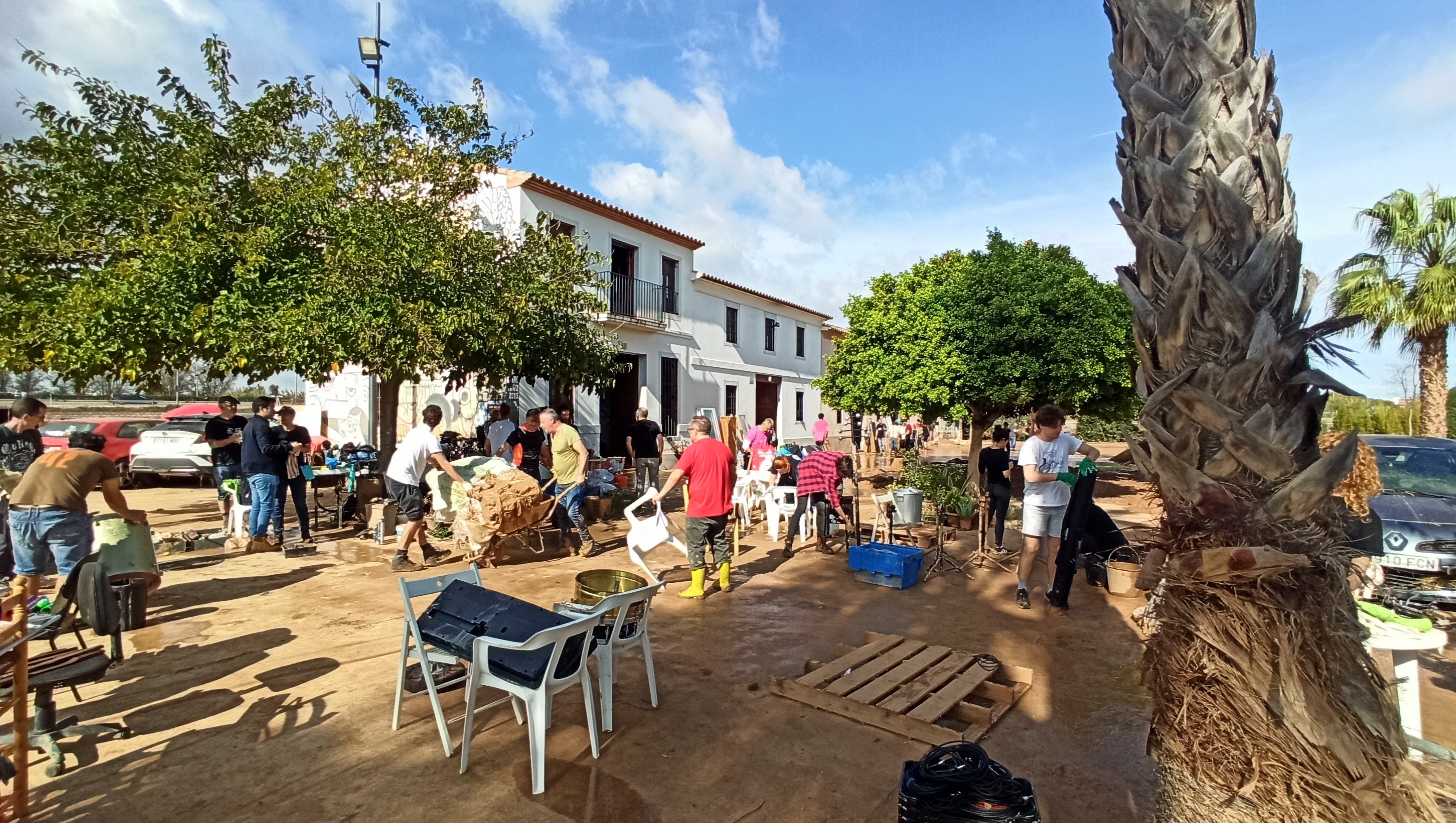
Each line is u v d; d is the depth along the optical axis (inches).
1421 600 230.1
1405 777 79.0
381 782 126.7
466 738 129.7
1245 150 80.2
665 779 129.1
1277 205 81.1
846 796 124.3
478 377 434.3
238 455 338.0
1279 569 76.7
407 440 285.0
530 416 357.1
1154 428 82.7
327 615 223.1
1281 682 77.8
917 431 1148.5
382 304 337.4
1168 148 83.6
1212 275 77.4
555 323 423.5
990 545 360.2
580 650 134.9
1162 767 89.7
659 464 518.6
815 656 195.3
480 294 368.8
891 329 542.9
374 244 342.0
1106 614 241.1
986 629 223.5
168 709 155.3
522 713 151.2
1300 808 77.2
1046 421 243.4
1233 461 79.7
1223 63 81.7
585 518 390.0
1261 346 75.3
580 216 675.4
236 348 319.6
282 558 302.7
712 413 843.4
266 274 348.8
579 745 141.8
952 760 105.2
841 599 256.4
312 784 126.0
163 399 1194.6
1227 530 78.8
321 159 389.7
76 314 300.8
